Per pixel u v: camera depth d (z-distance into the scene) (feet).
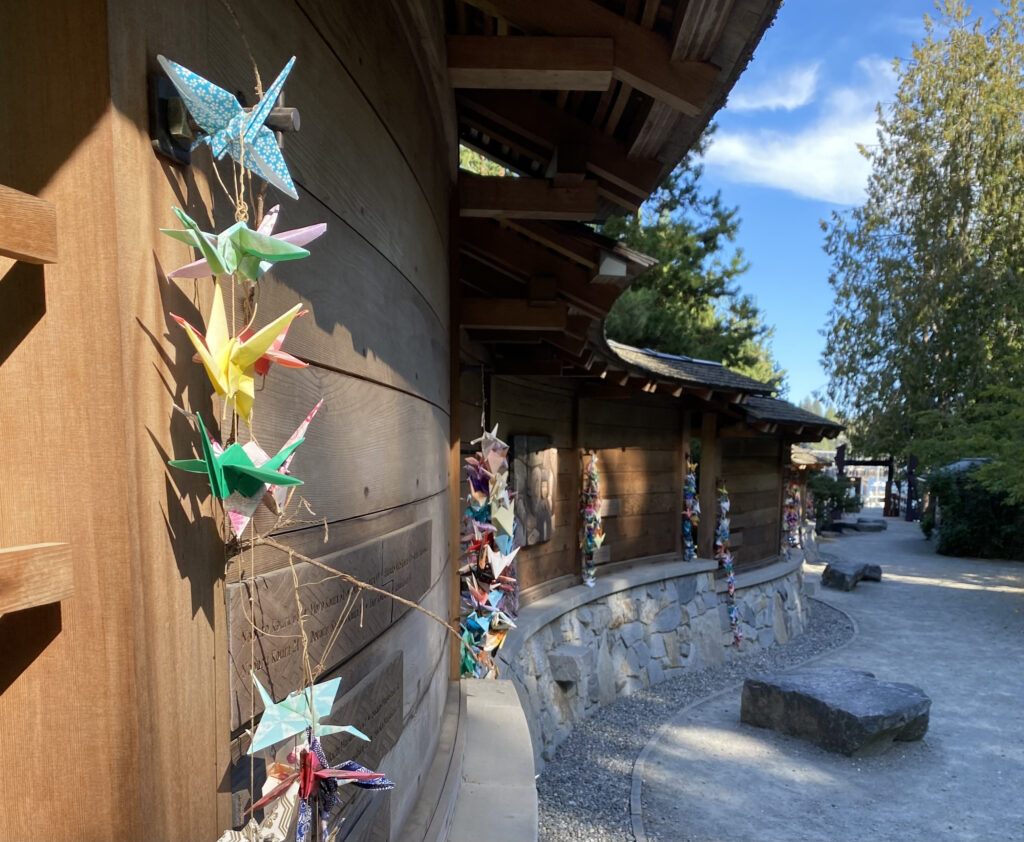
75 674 1.97
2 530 2.01
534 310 11.87
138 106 2.03
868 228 67.26
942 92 62.75
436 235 7.35
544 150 9.54
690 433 26.86
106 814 1.96
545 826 12.94
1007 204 60.03
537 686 16.51
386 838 4.48
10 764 2.01
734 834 12.85
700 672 24.06
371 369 4.44
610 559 22.48
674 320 37.50
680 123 7.44
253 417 2.76
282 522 2.73
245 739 2.72
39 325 1.98
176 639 2.17
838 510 74.79
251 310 2.37
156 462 2.09
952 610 35.22
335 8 3.78
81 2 1.92
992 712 20.15
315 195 3.47
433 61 5.85
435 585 7.11
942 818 13.66
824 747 17.08
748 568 29.53
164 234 2.16
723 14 5.47
